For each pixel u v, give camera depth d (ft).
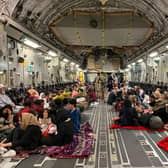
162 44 32.76
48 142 15.35
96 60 82.07
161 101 22.71
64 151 14.26
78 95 34.96
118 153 14.35
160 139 17.46
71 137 15.81
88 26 32.68
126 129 20.94
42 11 27.50
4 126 17.58
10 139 15.15
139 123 21.97
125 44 45.78
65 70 63.00
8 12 21.44
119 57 83.51
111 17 31.78
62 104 20.47
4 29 20.94
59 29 33.37
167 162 12.83
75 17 31.81
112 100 41.96
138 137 18.11
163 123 21.33
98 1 28.45
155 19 30.09
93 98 44.60
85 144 15.69
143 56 52.70
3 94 21.81
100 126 22.53
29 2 23.31
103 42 43.21
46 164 12.61
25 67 31.71
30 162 12.88
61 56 51.49
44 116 20.35
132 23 32.07
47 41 35.76
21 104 24.35
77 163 12.74
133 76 79.51
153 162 12.83
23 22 25.62
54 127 17.24
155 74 46.16
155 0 25.43
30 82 34.12
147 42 42.09
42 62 41.37
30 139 14.48
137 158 13.46
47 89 37.96
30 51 34.19
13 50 26.71
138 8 29.40
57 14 30.83
